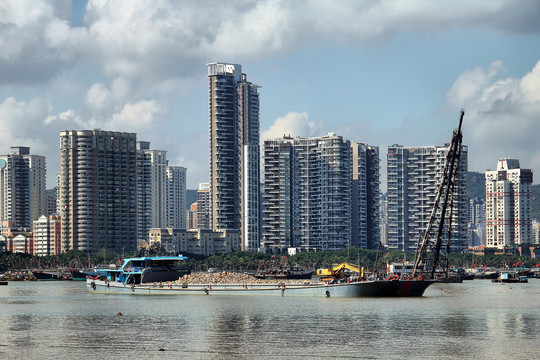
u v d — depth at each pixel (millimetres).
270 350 143750
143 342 154250
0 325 185875
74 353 141375
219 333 167000
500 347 146500
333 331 169125
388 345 149250
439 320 190125
